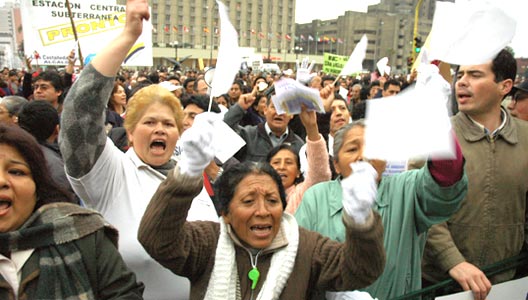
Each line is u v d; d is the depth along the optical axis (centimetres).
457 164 176
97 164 190
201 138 138
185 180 143
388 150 132
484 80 225
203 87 728
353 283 154
